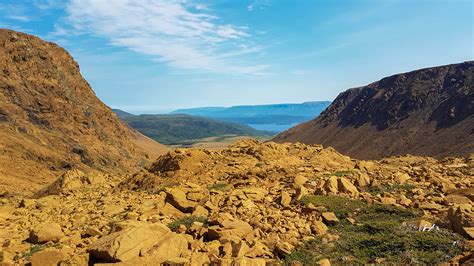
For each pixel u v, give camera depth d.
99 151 85.56
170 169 30.66
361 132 161.00
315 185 21.44
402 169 27.19
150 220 17.91
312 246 13.95
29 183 56.38
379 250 13.21
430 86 151.62
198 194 20.77
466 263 10.95
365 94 184.62
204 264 12.25
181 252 13.26
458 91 135.62
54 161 68.94
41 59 96.81
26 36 98.81
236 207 18.89
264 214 17.45
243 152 34.06
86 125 91.50
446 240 13.27
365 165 28.30
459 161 32.22
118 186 31.81
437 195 19.28
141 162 97.50
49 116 83.50
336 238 14.55
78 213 21.83
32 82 87.94
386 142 140.62
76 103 97.00
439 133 124.69
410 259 12.27
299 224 15.80
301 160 32.19
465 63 149.25
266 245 13.95
